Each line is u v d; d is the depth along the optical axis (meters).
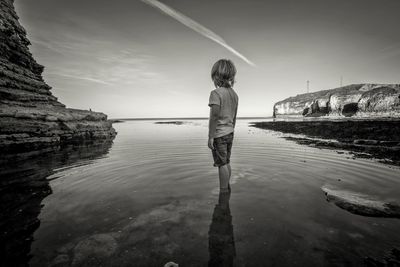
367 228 2.14
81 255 1.75
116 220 2.34
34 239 1.97
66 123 10.53
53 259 1.70
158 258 1.72
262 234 2.05
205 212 2.54
